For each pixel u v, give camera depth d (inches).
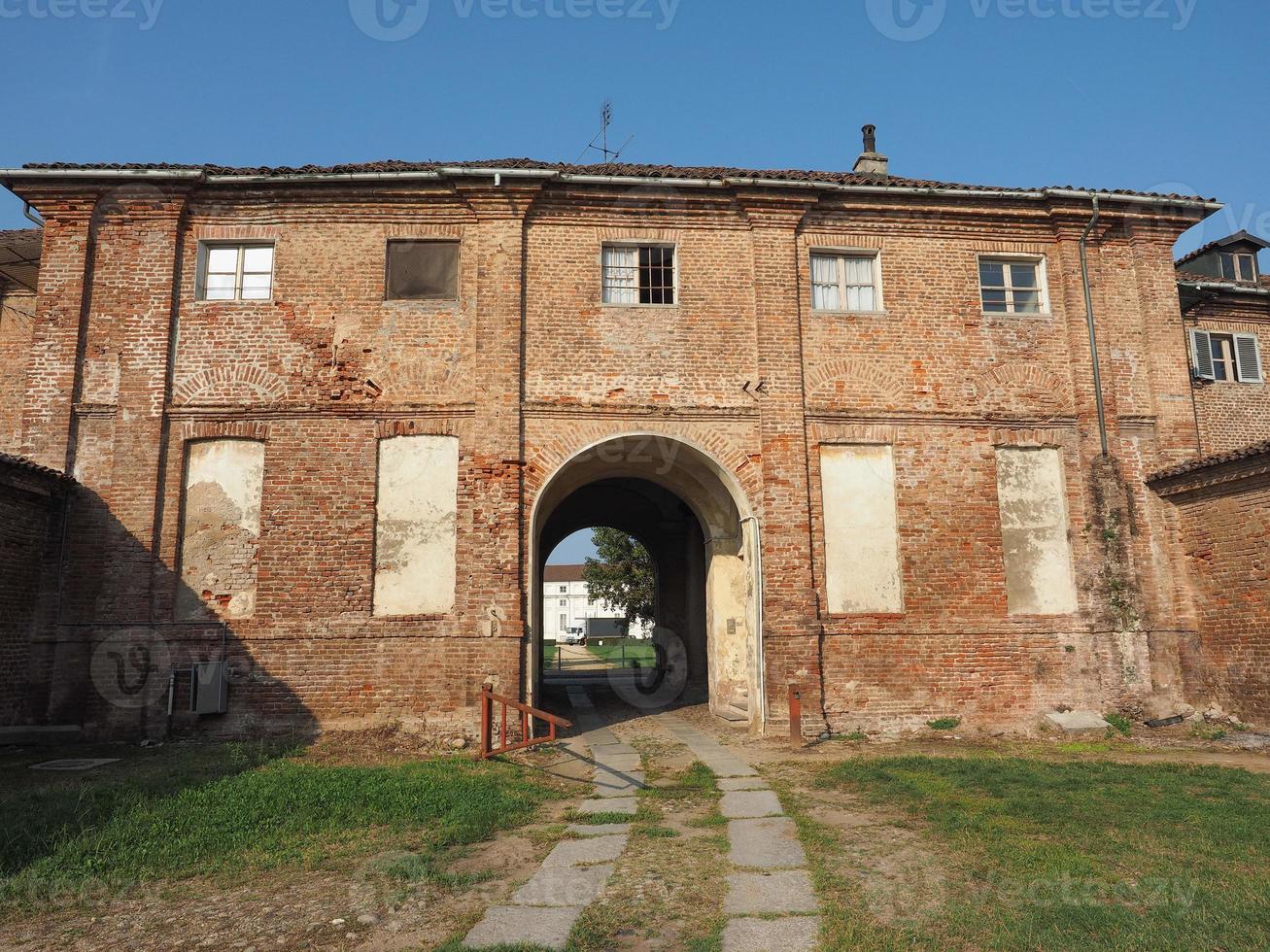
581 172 538.0
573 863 266.1
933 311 562.3
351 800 330.6
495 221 536.4
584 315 535.8
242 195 533.3
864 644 515.2
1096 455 550.6
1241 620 499.5
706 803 345.7
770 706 502.3
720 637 610.9
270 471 506.3
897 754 450.0
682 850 278.1
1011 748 469.1
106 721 473.4
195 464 510.0
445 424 515.5
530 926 213.0
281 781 360.5
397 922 219.3
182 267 530.6
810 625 509.7
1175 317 580.1
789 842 284.5
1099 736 495.8
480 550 495.8
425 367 522.6
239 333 522.9
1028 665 522.9
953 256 571.8
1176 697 524.7
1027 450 555.5
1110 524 541.0
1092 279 577.6
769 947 197.9
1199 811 309.0
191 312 524.4
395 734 476.1
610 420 524.1
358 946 204.5
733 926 211.2
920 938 198.2
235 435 510.6
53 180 522.3
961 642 521.0
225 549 500.4
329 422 514.0
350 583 495.8
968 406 552.1
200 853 272.4
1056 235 580.1
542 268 538.6
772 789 369.7
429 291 535.2
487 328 522.9
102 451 505.4
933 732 505.0
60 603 484.7
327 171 524.4
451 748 463.2
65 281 519.5
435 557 502.6
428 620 491.8
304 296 527.8
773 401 534.9
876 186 550.6
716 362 539.5
